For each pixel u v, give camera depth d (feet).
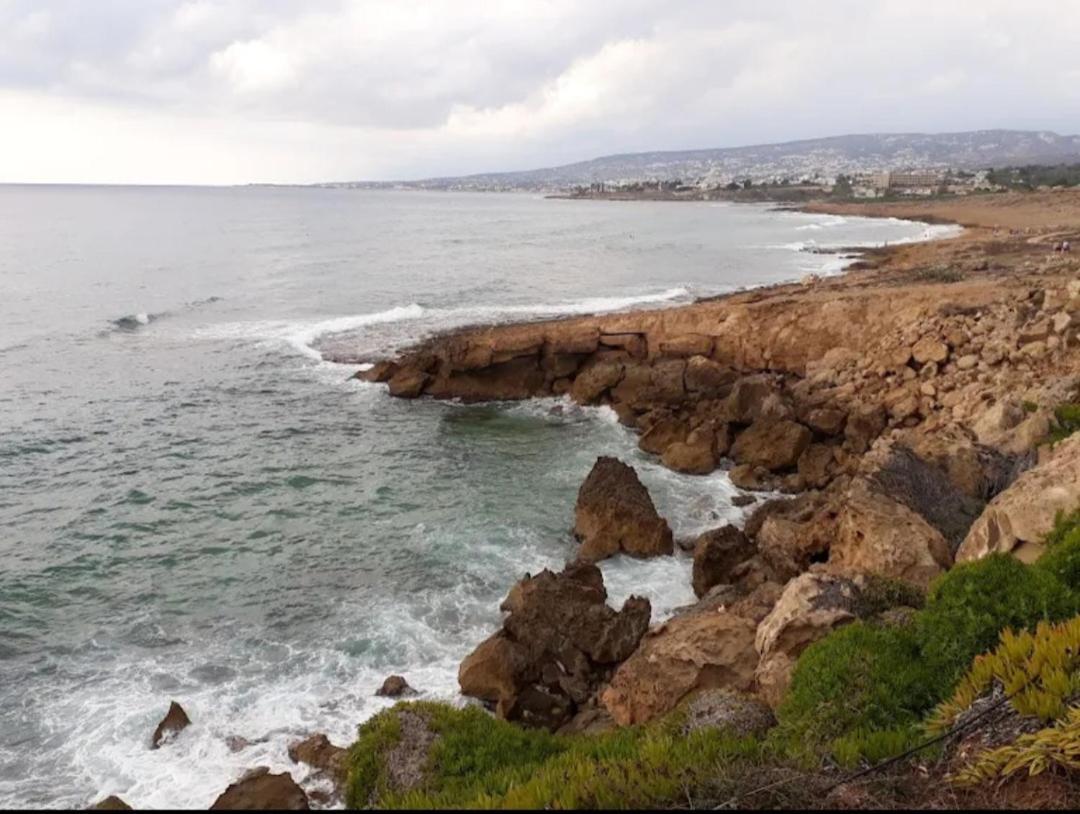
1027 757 21.22
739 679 40.65
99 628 56.85
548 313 161.89
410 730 38.55
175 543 70.59
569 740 38.75
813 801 22.22
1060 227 248.93
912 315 105.09
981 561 34.30
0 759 43.01
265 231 407.85
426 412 110.32
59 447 93.86
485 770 35.12
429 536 71.46
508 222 504.02
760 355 111.04
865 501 54.29
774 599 51.49
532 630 50.88
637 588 61.82
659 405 105.60
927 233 328.49
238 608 59.62
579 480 85.10
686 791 23.03
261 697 48.55
